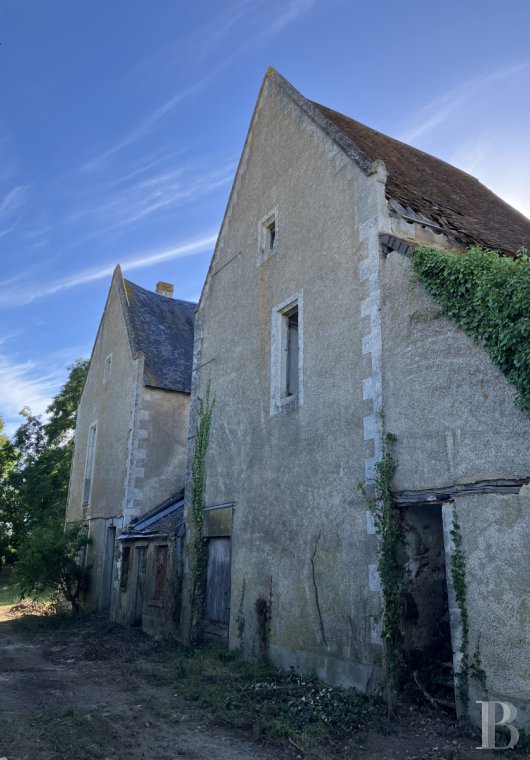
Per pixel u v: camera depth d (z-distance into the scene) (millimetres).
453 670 5559
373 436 6926
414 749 5000
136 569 13516
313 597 7500
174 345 17578
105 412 17703
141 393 15555
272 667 7945
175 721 5977
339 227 8297
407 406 6625
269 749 5164
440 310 6406
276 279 9664
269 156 10617
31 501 25391
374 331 7242
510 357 5520
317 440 7941
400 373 6793
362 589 6727
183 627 10422
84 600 16141
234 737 5500
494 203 12328
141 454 15109
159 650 10172
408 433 6551
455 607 5609
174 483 15414
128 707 6516
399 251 7121
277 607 8180
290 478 8367
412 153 12547
